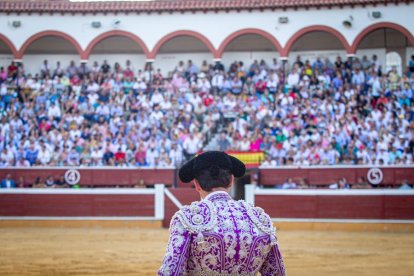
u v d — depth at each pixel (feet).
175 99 86.94
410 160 72.54
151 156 76.48
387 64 96.07
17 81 91.15
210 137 80.89
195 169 12.01
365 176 71.31
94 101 87.40
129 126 82.53
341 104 82.48
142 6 93.66
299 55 96.99
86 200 66.95
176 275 11.00
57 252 45.32
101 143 78.64
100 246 48.88
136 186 73.36
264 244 11.53
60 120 85.66
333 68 90.38
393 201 63.36
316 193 64.28
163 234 58.23
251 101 85.81
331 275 36.17
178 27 93.97
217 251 11.27
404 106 81.30
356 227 63.57
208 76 91.66
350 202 63.87
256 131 77.30
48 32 94.89
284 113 82.23
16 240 53.31
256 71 90.89
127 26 94.73
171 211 65.77
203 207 11.58
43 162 77.25
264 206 64.90
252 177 73.15
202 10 93.40
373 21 90.38
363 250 46.96
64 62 100.48
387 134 75.92
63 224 66.95
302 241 53.01
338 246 49.39
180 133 79.25
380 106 81.66
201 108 85.76
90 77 91.25
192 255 11.35
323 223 63.98
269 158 75.10
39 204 67.46
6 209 67.62
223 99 85.97
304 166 72.43
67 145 79.20
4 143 80.74
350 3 90.38
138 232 60.44
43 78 92.89
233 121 84.12
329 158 73.92
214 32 93.45
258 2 92.12
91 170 74.54
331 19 91.40
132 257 42.68
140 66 100.53
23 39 94.84
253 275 11.65
